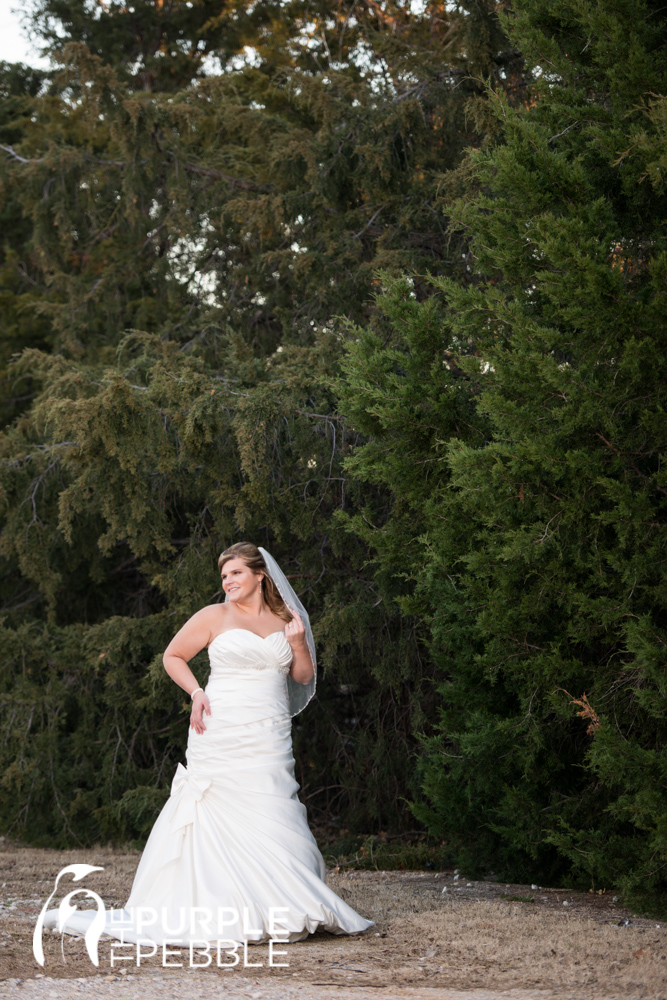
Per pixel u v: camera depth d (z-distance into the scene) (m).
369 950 4.48
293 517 9.65
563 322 6.28
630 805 5.75
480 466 5.96
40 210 11.98
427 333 6.88
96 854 9.36
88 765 10.70
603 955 4.46
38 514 10.79
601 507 6.11
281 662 5.07
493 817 7.58
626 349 5.49
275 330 12.60
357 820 10.67
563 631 6.52
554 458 5.74
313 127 12.86
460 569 7.03
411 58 10.68
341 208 11.41
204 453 9.28
